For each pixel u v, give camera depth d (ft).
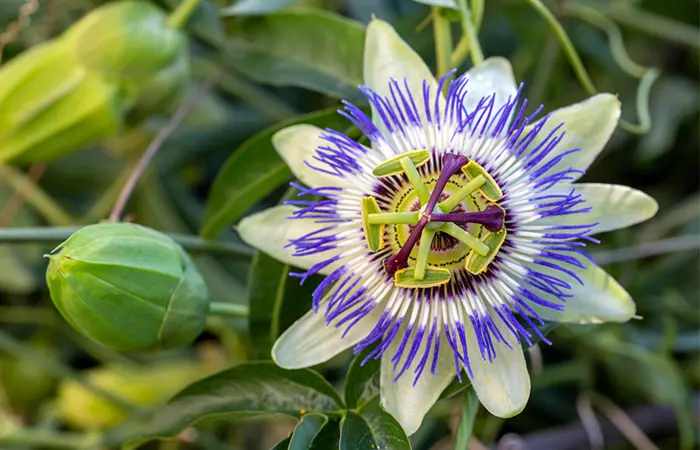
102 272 1.09
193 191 1.63
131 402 1.43
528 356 1.14
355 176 1.08
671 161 1.56
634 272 1.44
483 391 1.05
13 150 1.32
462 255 1.09
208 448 1.37
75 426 1.46
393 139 1.08
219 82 1.50
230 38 1.31
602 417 1.40
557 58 1.49
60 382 1.50
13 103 1.30
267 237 1.09
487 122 1.07
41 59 1.30
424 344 1.06
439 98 1.08
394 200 1.10
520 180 1.07
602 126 1.07
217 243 1.25
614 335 1.36
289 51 1.27
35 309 1.51
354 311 1.07
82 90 1.30
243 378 1.13
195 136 1.53
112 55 1.29
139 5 1.31
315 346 1.07
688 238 1.34
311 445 1.07
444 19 1.19
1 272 1.47
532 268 1.07
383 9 1.54
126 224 1.12
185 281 1.13
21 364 1.48
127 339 1.12
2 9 1.42
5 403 1.49
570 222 1.07
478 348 1.06
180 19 1.32
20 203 1.52
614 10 1.52
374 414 1.08
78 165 1.53
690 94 1.55
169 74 1.33
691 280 1.47
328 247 1.07
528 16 1.48
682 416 1.34
